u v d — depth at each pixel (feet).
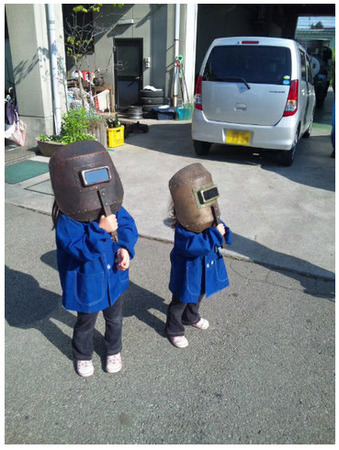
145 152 23.44
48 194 16.19
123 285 7.13
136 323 8.91
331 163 22.25
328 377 7.54
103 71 39.24
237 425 6.49
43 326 8.70
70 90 29.12
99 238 6.07
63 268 6.77
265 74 18.51
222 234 7.26
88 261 6.25
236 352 8.11
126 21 35.96
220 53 19.26
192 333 8.65
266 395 7.09
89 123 22.15
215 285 7.64
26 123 22.54
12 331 8.49
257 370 7.66
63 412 6.61
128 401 6.87
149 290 10.18
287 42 18.37
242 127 19.42
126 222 6.88
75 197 6.00
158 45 35.60
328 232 13.58
